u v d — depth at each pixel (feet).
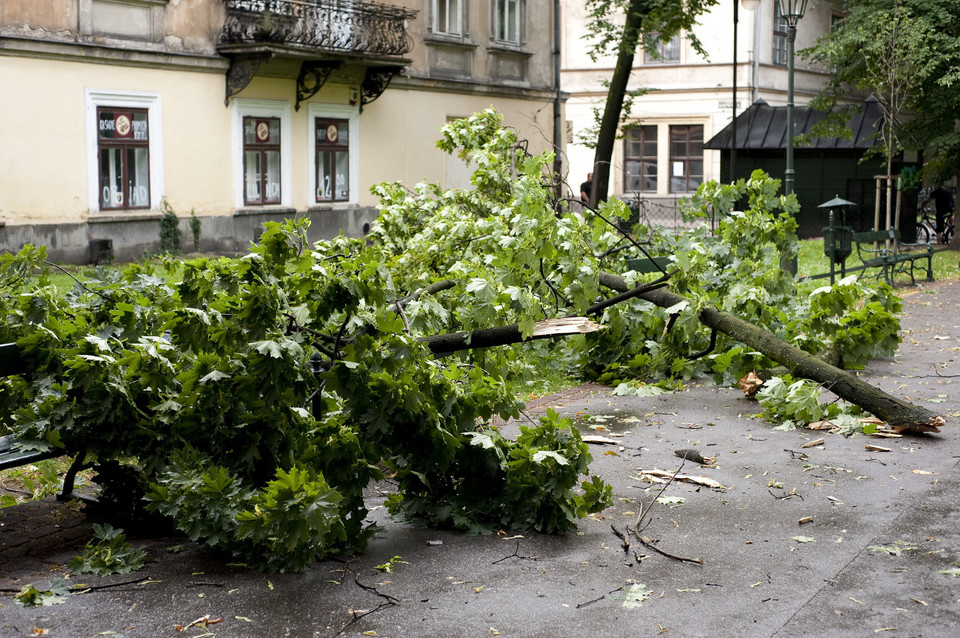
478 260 27.86
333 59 74.79
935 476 20.70
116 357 16.67
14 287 19.10
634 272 29.14
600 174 69.21
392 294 17.48
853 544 16.80
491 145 37.22
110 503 17.57
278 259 16.44
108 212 64.69
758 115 100.48
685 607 14.25
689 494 19.72
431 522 17.87
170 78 67.72
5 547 16.40
